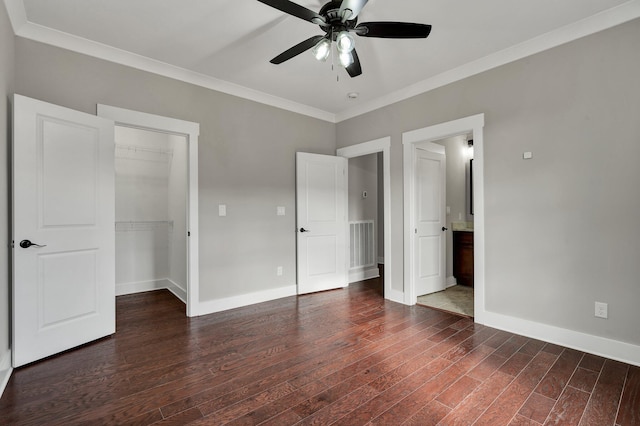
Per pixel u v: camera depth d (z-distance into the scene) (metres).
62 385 1.97
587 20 2.36
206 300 3.38
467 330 2.88
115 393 1.89
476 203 3.02
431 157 4.09
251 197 3.74
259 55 2.91
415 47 2.75
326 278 4.34
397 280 3.79
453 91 3.21
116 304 3.74
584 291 2.44
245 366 2.23
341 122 4.51
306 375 2.11
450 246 4.59
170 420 1.65
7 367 2.11
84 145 2.54
